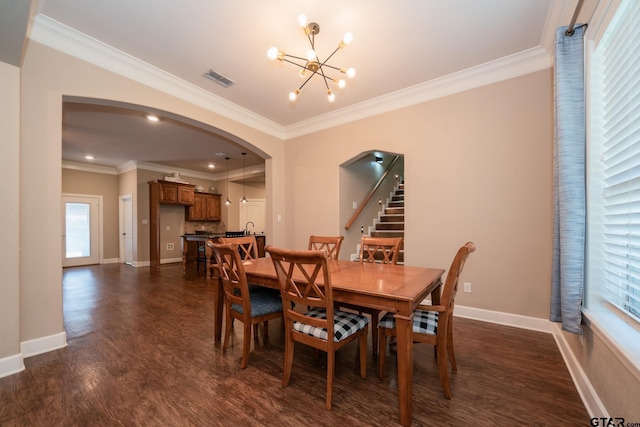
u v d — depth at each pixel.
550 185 2.60
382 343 1.86
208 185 8.80
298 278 1.92
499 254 2.84
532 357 2.13
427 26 2.25
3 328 1.93
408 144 3.40
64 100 2.50
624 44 1.39
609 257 1.58
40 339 2.22
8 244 1.97
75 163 7.02
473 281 2.97
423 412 1.54
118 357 2.17
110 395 1.70
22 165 2.14
